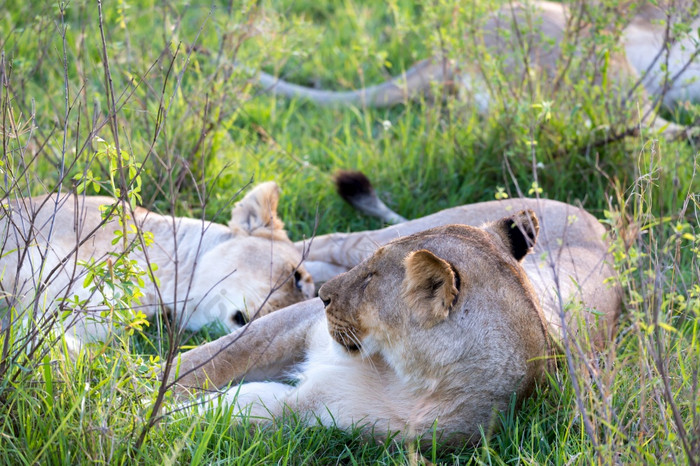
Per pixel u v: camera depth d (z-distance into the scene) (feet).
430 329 20.22
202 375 23.06
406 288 20.20
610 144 34.09
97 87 37.86
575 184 34.24
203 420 20.30
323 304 24.35
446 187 35.53
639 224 19.22
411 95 41.60
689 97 42.34
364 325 21.22
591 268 27.02
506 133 35.06
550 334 21.70
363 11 50.21
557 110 34.30
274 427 20.92
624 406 20.66
